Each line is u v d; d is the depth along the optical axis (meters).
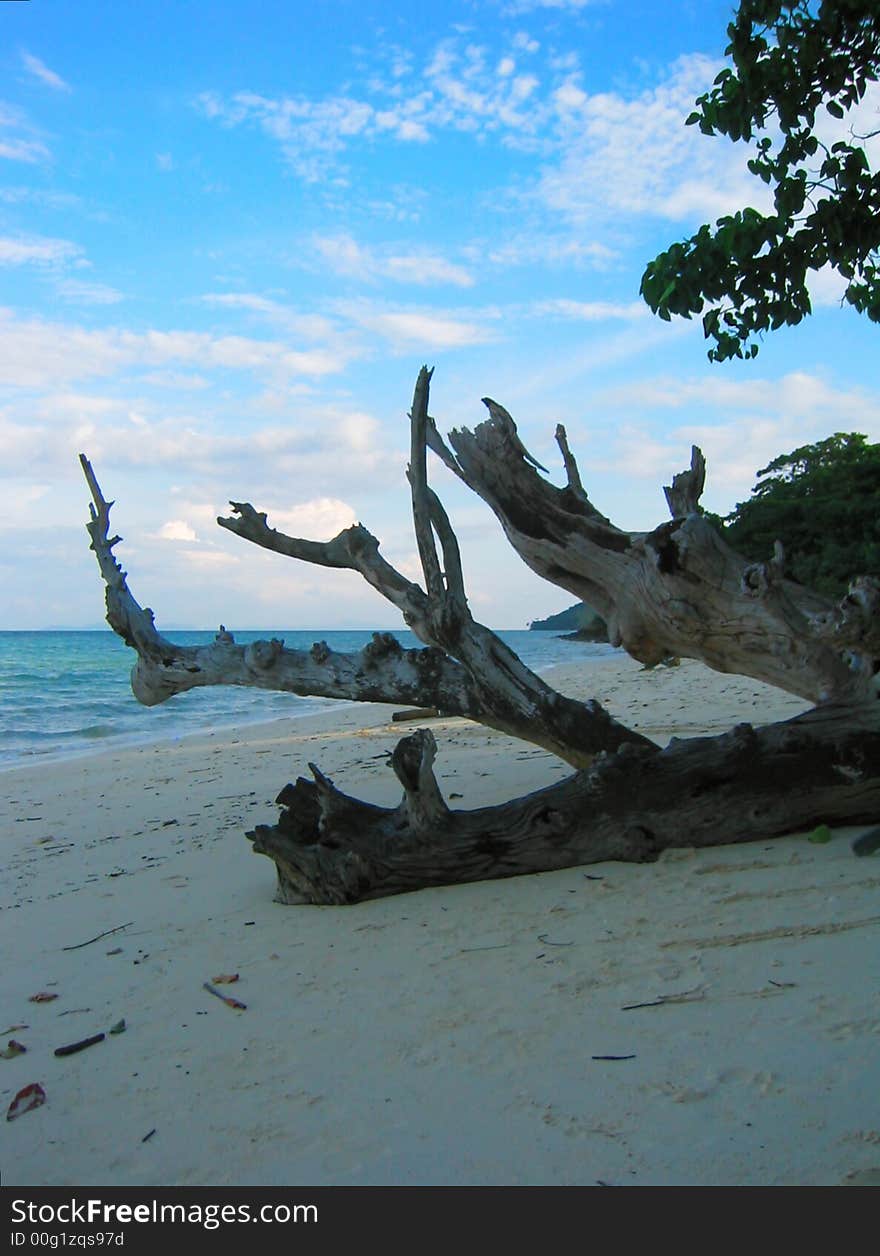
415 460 6.46
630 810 5.49
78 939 5.18
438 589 6.72
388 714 21.17
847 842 5.39
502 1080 3.13
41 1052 3.68
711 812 5.50
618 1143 2.73
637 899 4.80
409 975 4.11
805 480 44.81
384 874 5.38
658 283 6.24
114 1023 3.90
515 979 3.94
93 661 58.78
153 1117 3.10
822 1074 2.98
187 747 15.80
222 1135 2.95
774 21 5.98
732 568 6.23
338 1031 3.61
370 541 7.18
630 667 34.75
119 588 7.43
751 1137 2.70
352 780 10.12
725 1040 3.25
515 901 5.00
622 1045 3.29
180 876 6.50
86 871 6.97
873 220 5.98
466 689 6.89
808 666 6.01
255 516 7.37
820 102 6.09
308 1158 2.80
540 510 7.25
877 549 36.41
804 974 3.71
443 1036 3.48
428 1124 2.91
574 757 6.79
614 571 6.86
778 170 6.17
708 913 4.48
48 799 10.84
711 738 5.80
